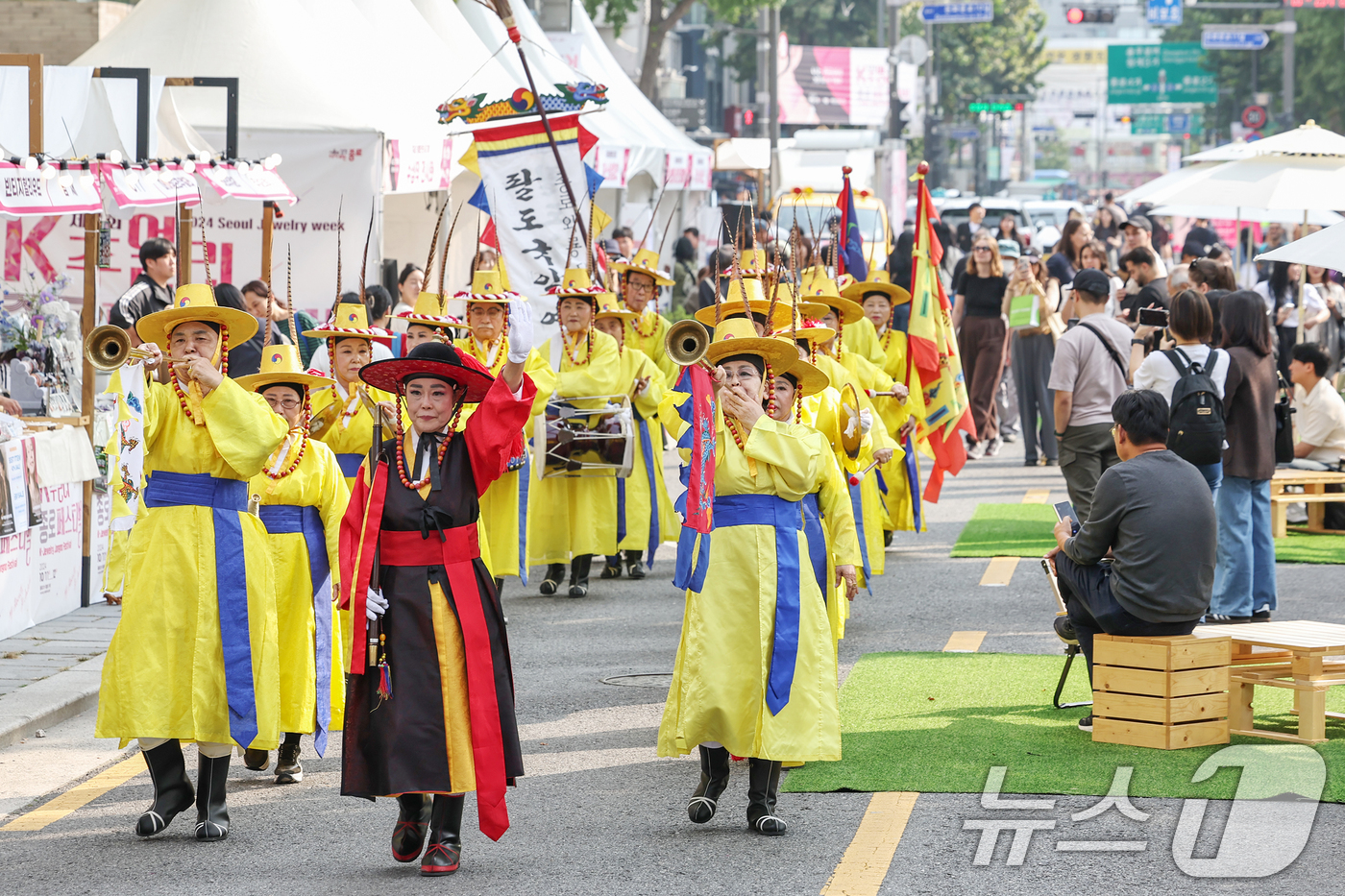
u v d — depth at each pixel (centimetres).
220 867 997
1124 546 1234
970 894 922
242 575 1057
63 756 1261
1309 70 10025
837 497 1111
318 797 1163
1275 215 2777
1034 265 3002
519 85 3195
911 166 12731
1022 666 1515
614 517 1942
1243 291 1669
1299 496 2262
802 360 1077
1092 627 1275
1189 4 8406
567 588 2000
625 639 1680
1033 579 1988
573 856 1010
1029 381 3030
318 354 1606
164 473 1055
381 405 980
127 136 2000
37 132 1766
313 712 1169
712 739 1041
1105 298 1805
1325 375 2328
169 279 1977
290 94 2547
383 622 954
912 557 2169
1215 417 1573
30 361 1777
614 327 1920
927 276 2064
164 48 2562
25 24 3419
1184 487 1235
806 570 1062
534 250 1884
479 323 1670
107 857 1019
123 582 1097
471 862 1002
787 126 9931
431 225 3269
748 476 1055
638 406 1942
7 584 1609
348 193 2556
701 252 4769
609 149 3475
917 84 11800
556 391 1859
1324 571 1994
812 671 1045
